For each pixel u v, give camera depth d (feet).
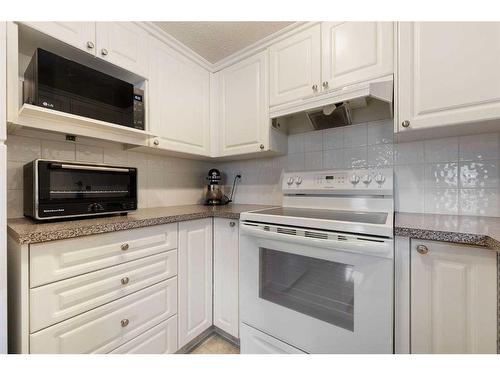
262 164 6.43
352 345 3.17
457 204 3.98
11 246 2.82
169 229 4.17
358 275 3.11
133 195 4.13
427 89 3.29
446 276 2.71
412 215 4.01
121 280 3.43
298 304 3.72
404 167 4.44
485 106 2.94
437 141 4.15
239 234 4.46
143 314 3.73
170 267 4.17
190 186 6.81
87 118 3.61
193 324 4.59
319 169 5.45
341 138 5.17
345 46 4.09
